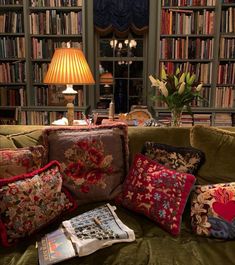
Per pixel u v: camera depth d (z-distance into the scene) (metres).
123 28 3.88
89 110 4.15
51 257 1.20
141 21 3.88
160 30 3.69
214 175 1.64
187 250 1.27
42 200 1.39
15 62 3.81
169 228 1.40
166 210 1.44
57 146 1.68
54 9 3.69
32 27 3.71
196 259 1.21
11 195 1.32
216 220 1.39
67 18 3.69
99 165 1.70
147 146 1.78
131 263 1.19
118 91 4.30
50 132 1.72
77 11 3.75
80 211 1.59
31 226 1.33
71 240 1.30
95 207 1.62
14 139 1.71
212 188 1.49
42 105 3.92
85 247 1.24
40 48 3.78
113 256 1.23
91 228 1.38
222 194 1.45
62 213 1.52
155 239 1.35
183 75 2.19
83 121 2.65
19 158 1.51
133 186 1.60
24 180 1.38
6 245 1.28
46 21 3.70
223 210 1.41
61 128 1.76
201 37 3.75
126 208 1.61
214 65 3.71
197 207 1.45
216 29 3.62
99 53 4.23
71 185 1.63
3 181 1.34
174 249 1.28
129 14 3.85
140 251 1.26
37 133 1.81
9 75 3.83
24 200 1.33
